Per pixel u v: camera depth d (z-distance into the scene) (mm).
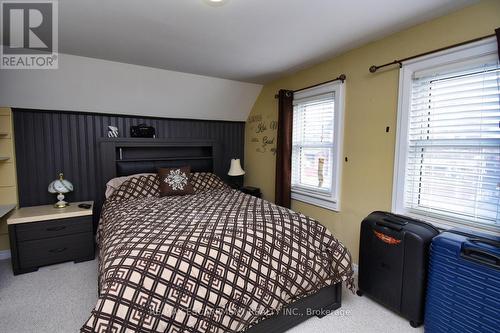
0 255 2777
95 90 2996
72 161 3145
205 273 1417
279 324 1673
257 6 1703
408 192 2145
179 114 3771
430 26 1908
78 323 1786
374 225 2004
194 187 3383
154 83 3219
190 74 3309
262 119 3967
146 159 3551
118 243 1565
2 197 2711
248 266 1546
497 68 1610
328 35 2176
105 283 1281
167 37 2205
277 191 3398
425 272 1723
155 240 1528
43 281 2334
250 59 2775
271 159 3781
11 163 2721
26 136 2887
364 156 2438
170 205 2504
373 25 1993
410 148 2111
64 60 2629
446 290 1560
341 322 1820
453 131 1853
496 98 1635
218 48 2459
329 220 2840
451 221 1877
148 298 1266
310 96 3014
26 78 2635
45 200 3025
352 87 2525
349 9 1749
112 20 1898
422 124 2029
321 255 1857
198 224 1818
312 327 1766
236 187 4137
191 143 3797
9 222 2379
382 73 2246
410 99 2053
